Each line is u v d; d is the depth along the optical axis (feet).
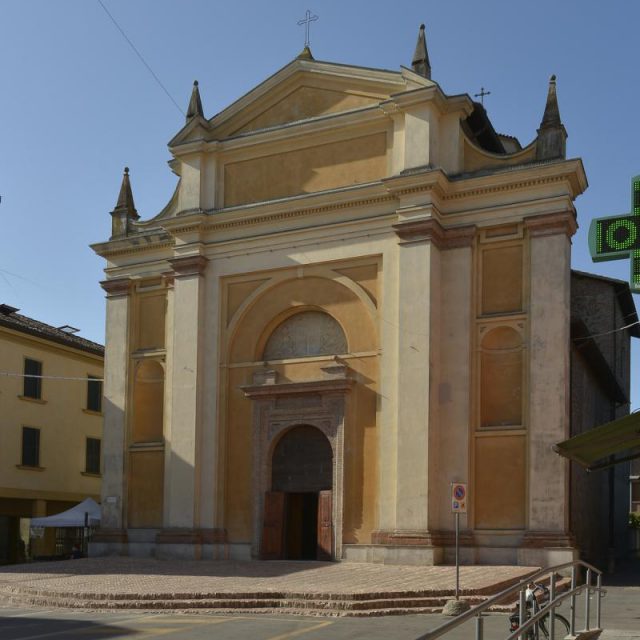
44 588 63.57
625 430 36.78
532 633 38.27
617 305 115.24
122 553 96.43
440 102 85.92
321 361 87.97
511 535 77.87
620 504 137.49
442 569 73.26
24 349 122.52
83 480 132.98
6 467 117.60
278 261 91.40
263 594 58.34
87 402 135.54
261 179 94.89
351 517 83.25
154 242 100.68
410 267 82.89
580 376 96.48
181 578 69.77
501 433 79.82
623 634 44.96
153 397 100.12
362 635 45.70
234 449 91.45
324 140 91.86
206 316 94.48
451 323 82.99
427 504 78.38
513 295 81.71
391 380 83.30
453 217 84.43
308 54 95.71
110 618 53.36
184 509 90.79
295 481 88.07
